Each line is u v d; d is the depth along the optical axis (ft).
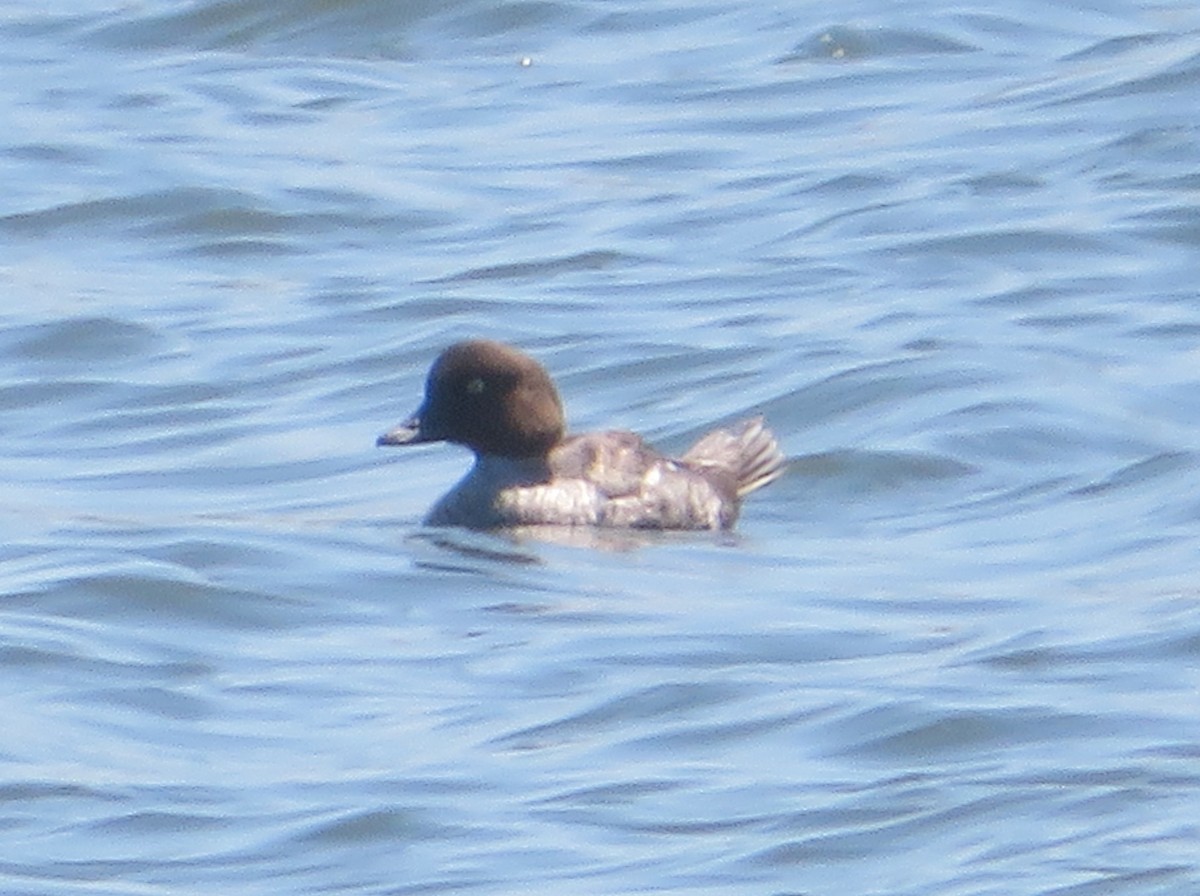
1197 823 39.52
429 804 41.39
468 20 94.94
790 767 42.45
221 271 75.92
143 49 94.22
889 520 55.57
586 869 39.17
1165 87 83.71
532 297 71.15
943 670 46.03
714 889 38.24
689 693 45.39
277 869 39.58
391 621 49.90
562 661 47.26
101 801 42.01
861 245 73.46
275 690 46.57
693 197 78.64
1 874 39.50
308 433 63.00
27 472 60.95
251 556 53.26
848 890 38.09
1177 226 72.90
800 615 49.29
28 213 80.18
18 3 98.17
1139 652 46.34
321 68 91.86
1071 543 53.26
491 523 55.01
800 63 89.81
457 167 82.53
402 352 67.82
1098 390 61.26
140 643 48.93
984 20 92.12
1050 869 38.32
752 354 65.41
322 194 80.43
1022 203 75.56
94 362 68.64
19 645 48.52
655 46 92.38
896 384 62.18
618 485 55.26
